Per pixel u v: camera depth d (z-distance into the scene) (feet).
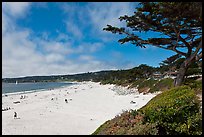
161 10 54.24
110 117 94.79
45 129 78.43
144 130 27.32
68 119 94.48
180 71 66.95
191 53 66.64
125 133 28.02
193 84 49.73
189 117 30.63
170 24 58.75
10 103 159.63
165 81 144.46
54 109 123.75
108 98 169.89
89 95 207.21
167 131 28.35
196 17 55.36
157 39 65.51
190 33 62.39
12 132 75.36
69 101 161.68
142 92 165.27
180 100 34.76
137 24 62.13
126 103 131.13
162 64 85.66
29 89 352.90
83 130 74.95
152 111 30.17
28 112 115.75
